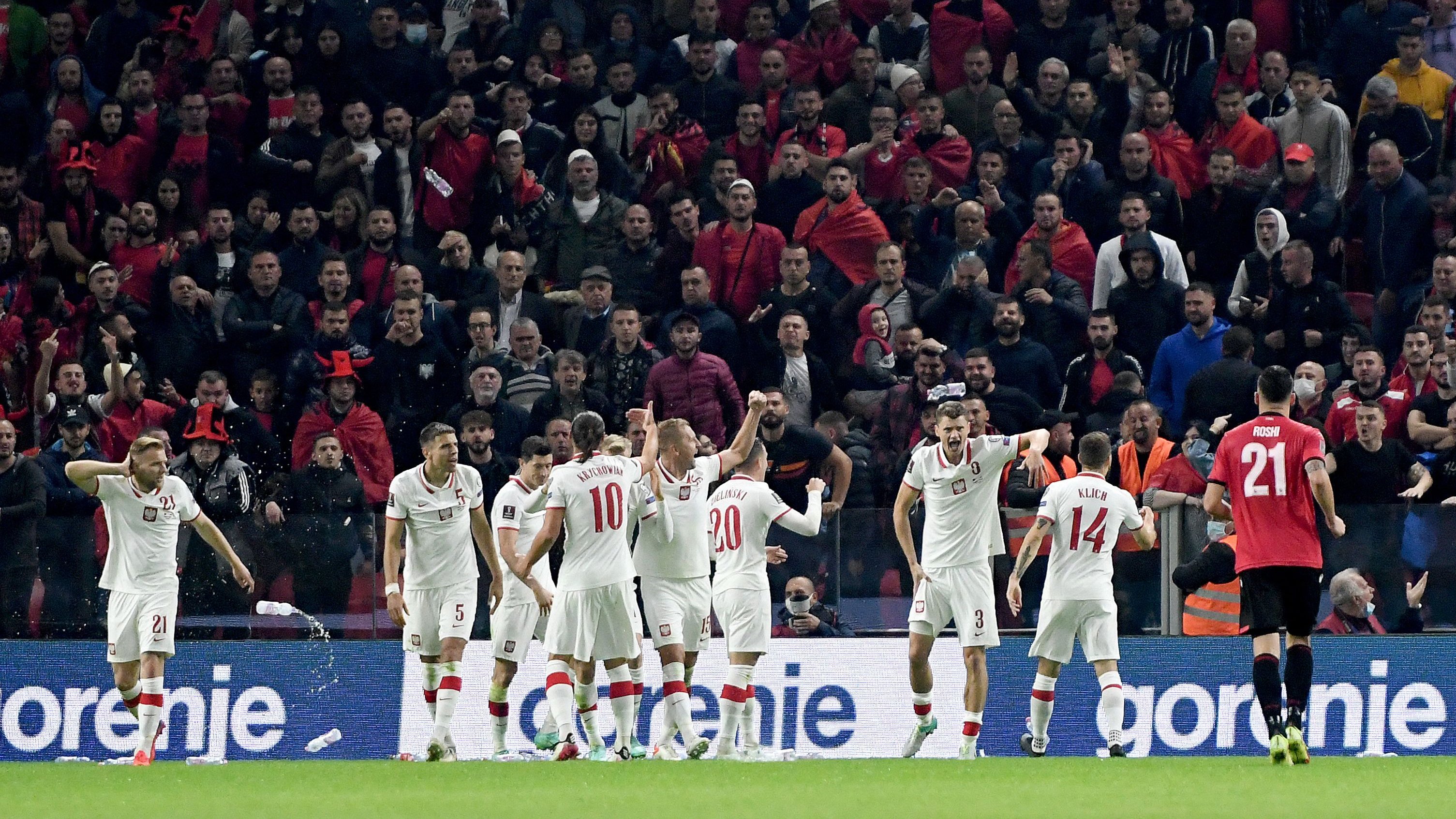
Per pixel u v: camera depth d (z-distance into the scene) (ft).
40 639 149.89
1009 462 132.26
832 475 157.28
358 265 194.49
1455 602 147.33
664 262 196.13
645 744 148.25
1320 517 149.18
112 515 125.70
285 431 180.14
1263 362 181.16
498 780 98.84
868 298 187.83
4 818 77.25
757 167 206.90
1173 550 149.18
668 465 126.82
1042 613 133.80
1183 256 197.26
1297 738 103.19
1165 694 148.97
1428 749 146.92
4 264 203.82
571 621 120.78
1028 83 213.66
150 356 190.39
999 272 194.90
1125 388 171.94
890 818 74.02
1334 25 216.33
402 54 218.18
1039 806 79.61
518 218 205.16
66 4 232.53
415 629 134.31
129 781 101.40
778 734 149.69
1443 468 152.66
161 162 211.41
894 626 151.12
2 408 183.01
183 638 150.41
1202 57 209.15
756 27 217.36
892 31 219.20
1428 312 171.94
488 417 160.15
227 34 225.35
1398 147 200.34
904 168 202.28
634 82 216.95
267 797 87.51
